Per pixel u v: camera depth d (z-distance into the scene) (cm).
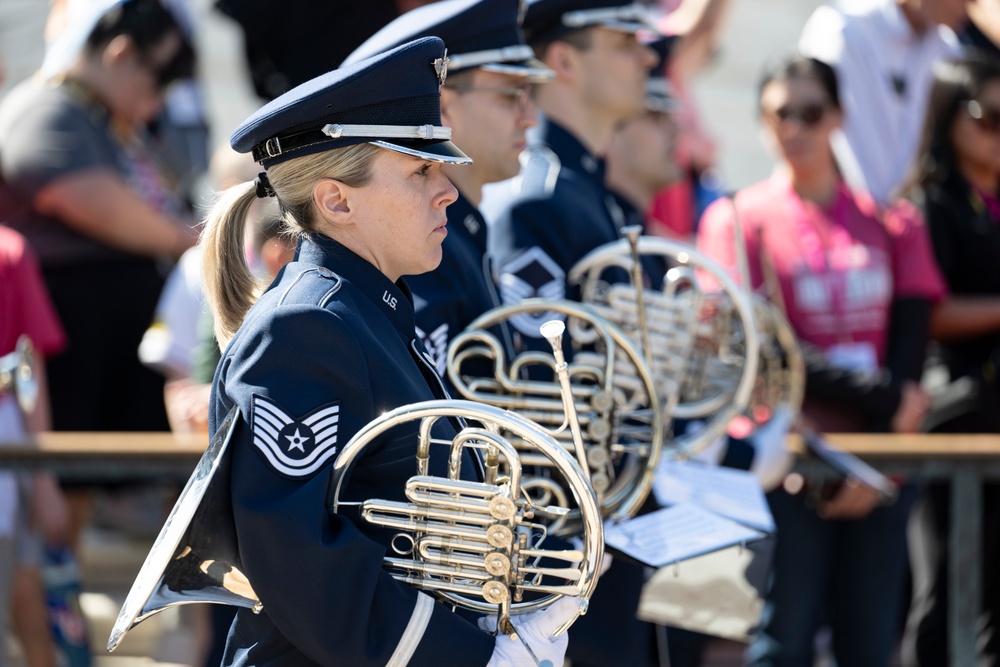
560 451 651
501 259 1022
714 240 1474
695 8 1938
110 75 1538
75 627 1398
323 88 681
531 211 1036
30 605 1369
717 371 1116
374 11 1513
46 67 1572
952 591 1296
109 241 1528
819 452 1289
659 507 973
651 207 1745
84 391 1530
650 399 887
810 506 1385
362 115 688
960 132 1562
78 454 1224
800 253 1450
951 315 1550
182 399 1366
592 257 1025
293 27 1535
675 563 801
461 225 963
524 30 1138
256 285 737
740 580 980
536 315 966
